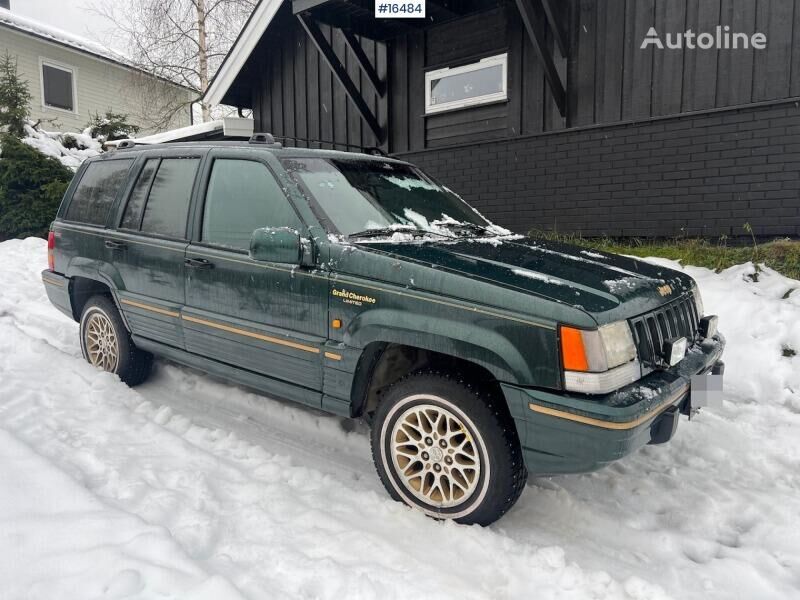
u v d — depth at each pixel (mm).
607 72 6875
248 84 10734
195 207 3736
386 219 3422
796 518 2879
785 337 4754
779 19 5723
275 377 3312
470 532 2637
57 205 11438
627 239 6961
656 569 2514
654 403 2434
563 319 2400
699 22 6184
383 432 2920
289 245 2979
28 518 2396
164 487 2869
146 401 4000
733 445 3668
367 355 2934
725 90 6105
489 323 2535
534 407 2438
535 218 7707
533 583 2348
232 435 3549
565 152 7324
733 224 6199
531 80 7512
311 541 2512
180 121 20547
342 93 9594
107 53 20297
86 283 4723
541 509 2988
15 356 4668
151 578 2074
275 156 3416
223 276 3484
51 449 3137
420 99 8703
